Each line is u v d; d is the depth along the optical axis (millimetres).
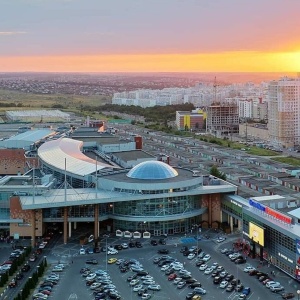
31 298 194500
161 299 194375
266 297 195125
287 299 192750
